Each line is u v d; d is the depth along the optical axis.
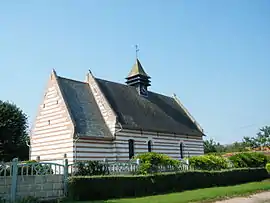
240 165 29.81
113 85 33.19
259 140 68.12
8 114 35.22
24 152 36.59
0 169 14.20
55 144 26.05
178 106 42.53
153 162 21.45
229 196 17.89
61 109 26.36
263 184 24.94
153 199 16.36
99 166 18.42
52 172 16.19
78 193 16.31
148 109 34.66
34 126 28.52
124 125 28.27
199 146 39.19
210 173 24.59
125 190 18.22
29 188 15.01
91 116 27.67
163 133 33.31
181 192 19.98
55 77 27.92
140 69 37.22
